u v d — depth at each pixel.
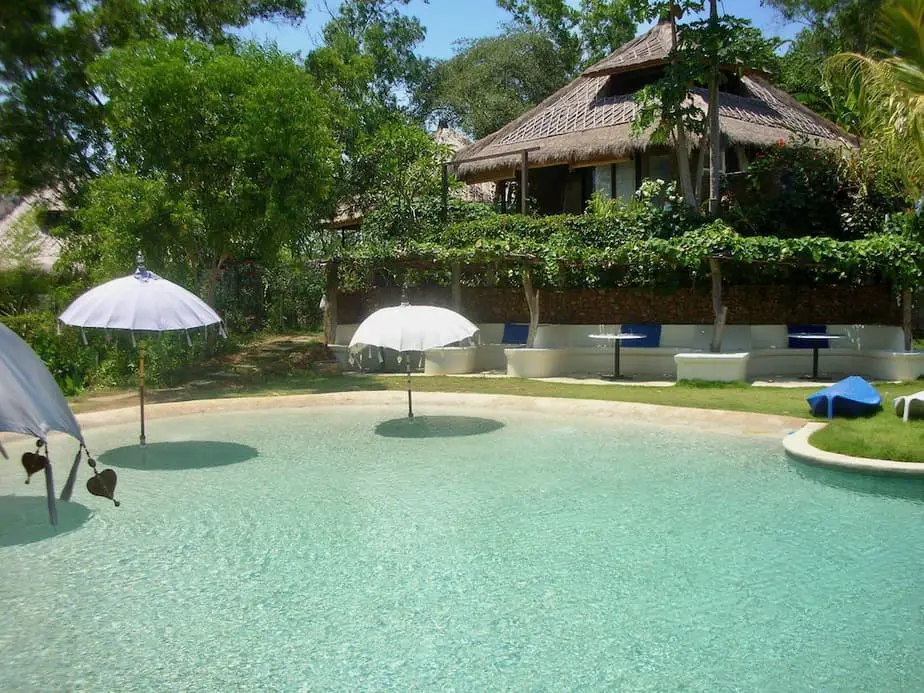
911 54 15.59
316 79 20.70
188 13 21.11
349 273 17.28
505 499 7.06
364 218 21.67
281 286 23.64
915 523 6.27
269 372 15.92
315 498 7.20
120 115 14.20
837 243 13.35
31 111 20.27
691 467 8.15
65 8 20.17
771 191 17.28
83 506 7.04
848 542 5.82
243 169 14.26
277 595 4.95
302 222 15.23
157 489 7.57
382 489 7.47
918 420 9.09
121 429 10.73
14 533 6.27
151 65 13.91
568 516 6.54
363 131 22.11
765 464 8.23
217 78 13.88
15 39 19.28
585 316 16.45
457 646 4.21
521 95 37.44
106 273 14.38
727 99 20.58
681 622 4.48
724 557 5.54
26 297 19.56
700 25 15.13
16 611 4.74
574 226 17.67
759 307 15.48
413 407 12.28
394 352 16.70
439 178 21.70
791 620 4.50
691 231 14.84
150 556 5.70
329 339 17.72
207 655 4.14
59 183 22.69
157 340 15.47
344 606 4.76
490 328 17.45
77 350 14.73
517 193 23.16
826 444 8.05
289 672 3.95
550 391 12.97
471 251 15.28
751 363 14.75
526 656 4.09
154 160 14.33
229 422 11.20
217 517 6.64
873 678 3.82
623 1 16.34
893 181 15.39
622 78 22.28
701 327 15.34
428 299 17.97
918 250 13.21
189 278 15.66
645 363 15.51
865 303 15.08
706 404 11.19
